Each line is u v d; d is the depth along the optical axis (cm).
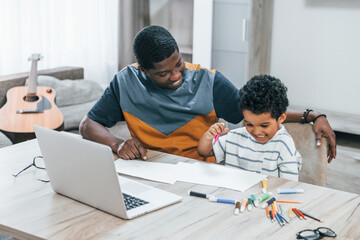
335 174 301
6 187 149
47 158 142
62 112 341
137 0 455
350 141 315
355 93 339
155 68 175
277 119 163
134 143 173
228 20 353
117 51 505
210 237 118
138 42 174
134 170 161
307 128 179
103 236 119
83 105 358
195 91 194
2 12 441
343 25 334
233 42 355
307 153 179
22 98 327
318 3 338
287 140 168
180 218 128
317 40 345
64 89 359
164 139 193
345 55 337
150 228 123
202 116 195
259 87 159
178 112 192
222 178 154
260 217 129
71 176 137
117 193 125
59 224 126
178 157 174
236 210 131
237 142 178
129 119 192
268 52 358
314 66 350
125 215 127
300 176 181
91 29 504
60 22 483
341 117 327
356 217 128
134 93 191
